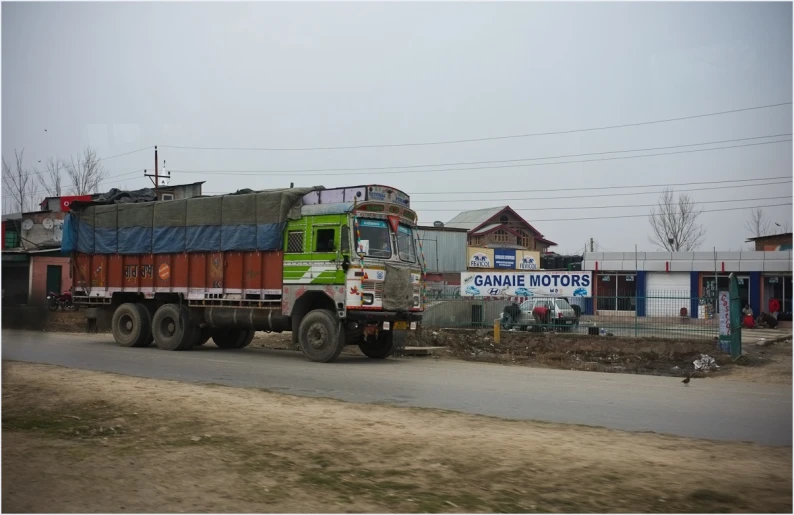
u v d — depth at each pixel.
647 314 25.22
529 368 16.42
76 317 30.34
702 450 7.43
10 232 43.69
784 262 41.81
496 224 70.81
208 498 6.04
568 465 6.77
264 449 7.53
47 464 7.06
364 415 9.34
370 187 16.25
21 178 43.81
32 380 12.19
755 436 8.37
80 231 21.30
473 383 13.09
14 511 5.78
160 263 19.45
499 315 27.58
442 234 56.16
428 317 26.17
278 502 5.91
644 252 45.16
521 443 7.67
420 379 13.57
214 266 18.23
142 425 8.74
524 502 5.79
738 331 19.30
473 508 5.67
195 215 18.64
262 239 17.16
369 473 6.64
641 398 11.41
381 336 17.89
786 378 15.16
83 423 8.87
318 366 15.58
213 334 20.88
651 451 7.35
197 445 7.75
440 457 7.11
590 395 11.69
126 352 18.28
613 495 5.91
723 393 12.16
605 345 22.34
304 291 16.50
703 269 43.59
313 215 16.50
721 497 5.85
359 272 15.85
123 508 5.83
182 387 11.70
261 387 12.23
